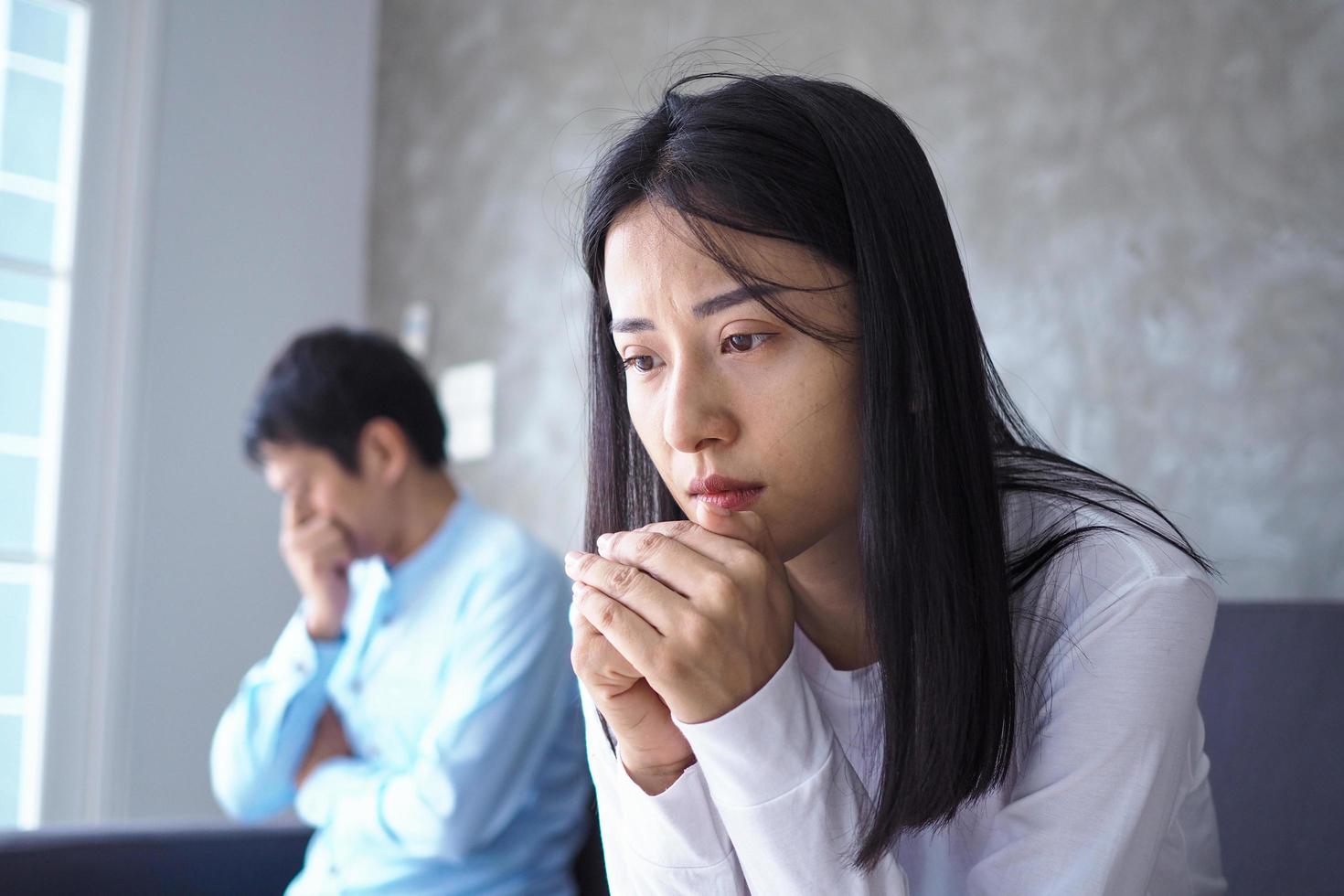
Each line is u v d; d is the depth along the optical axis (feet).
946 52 5.52
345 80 8.72
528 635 4.81
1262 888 3.10
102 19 7.59
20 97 7.30
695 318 2.13
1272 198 4.36
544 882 4.85
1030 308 5.10
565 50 7.49
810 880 2.10
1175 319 4.62
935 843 2.46
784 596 2.17
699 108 2.24
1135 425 4.71
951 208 5.44
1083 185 4.95
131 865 4.78
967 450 2.23
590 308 2.66
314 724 5.34
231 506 7.99
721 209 2.09
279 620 8.16
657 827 2.30
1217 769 3.25
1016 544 2.42
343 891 4.67
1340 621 3.15
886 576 2.15
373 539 5.20
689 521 2.28
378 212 8.73
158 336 7.71
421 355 8.22
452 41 8.30
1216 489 4.46
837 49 6.00
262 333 8.21
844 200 2.16
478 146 8.01
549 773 4.94
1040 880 2.07
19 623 7.13
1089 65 4.97
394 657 5.14
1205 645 2.20
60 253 7.43
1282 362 4.30
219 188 8.05
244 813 5.31
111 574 7.40
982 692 2.17
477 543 5.16
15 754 7.07
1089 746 2.11
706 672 2.10
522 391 7.48
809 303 2.13
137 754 7.43
